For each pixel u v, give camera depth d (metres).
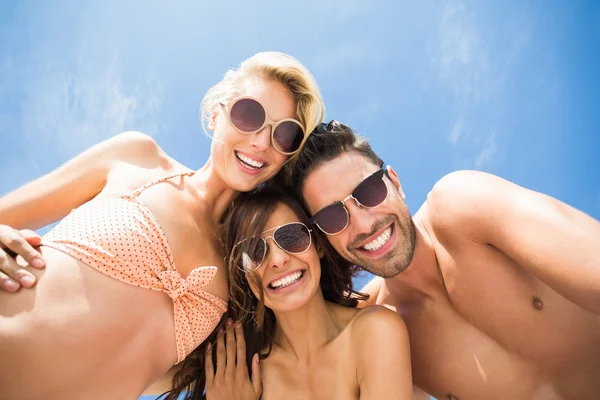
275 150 0.78
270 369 0.80
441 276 0.77
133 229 0.67
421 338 0.79
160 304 0.68
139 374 0.66
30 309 0.59
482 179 0.72
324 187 0.78
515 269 0.70
